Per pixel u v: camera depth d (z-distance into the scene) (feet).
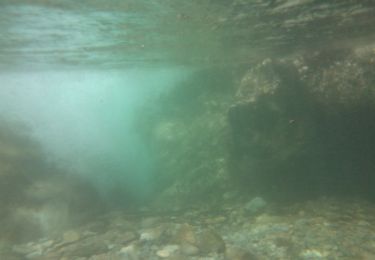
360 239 26.02
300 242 26.12
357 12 29.96
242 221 32.42
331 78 40.98
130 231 31.09
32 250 28.45
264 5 27.91
